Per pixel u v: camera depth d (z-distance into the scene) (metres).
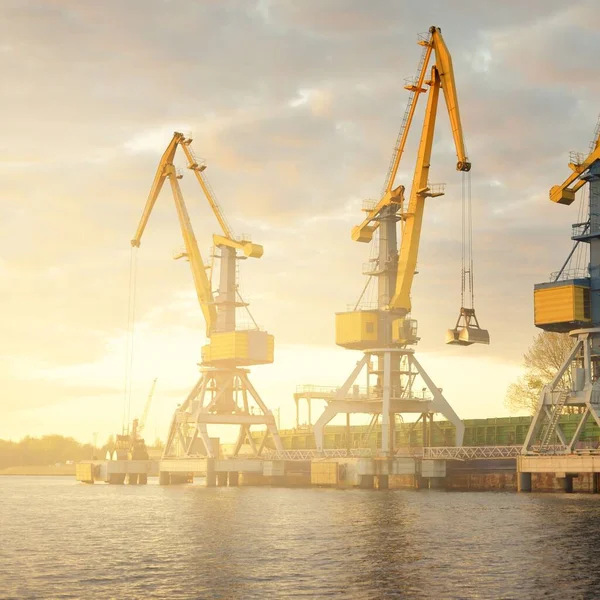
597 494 83.81
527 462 86.75
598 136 86.62
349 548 49.31
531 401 112.62
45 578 41.19
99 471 143.38
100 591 38.03
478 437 114.56
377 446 127.81
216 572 42.25
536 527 56.50
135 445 142.88
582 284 85.88
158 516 72.19
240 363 122.06
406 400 106.38
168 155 128.50
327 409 111.12
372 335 106.88
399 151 105.62
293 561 45.12
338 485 112.75
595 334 86.69
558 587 37.50
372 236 110.12
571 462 83.31
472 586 37.94
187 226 126.50
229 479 127.75
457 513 66.81
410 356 107.69
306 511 72.75
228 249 122.06
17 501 97.25
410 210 104.62
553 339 110.69
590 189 86.88
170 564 44.84
